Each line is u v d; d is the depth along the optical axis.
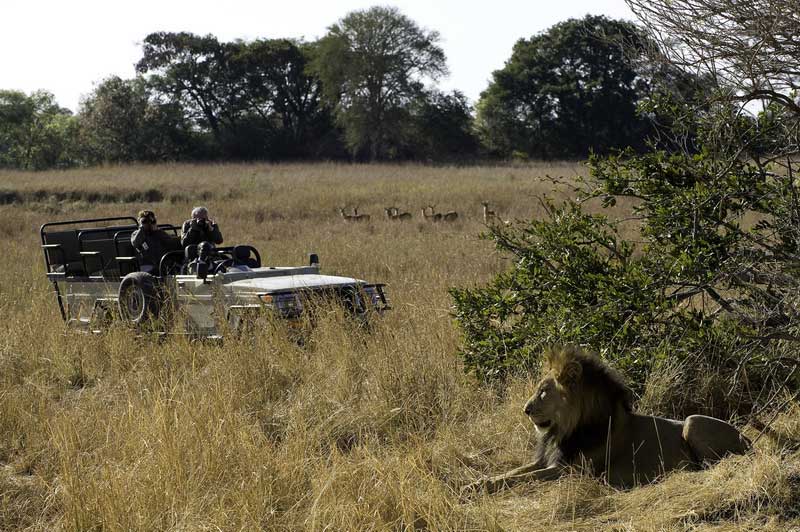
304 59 126.12
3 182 55.66
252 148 121.94
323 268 21.39
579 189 10.95
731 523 6.33
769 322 8.91
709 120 9.30
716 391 9.02
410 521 6.52
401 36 116.00
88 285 15.41
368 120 115.06
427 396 10.07
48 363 12.80
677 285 9.66
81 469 7.98
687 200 9.28
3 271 22.53
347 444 9.20
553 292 10.00
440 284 16.25
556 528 6.70
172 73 126.19
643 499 6.89
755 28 7.27
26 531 7.34
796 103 8.80
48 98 141.12
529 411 7.70
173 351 12.32
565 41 106.69
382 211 41.97
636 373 9.27
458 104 121.19
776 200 9.07
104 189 51.78
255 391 10.63
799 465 6.87
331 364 11.25
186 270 14.34
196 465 7.94
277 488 7.54
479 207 41.41
